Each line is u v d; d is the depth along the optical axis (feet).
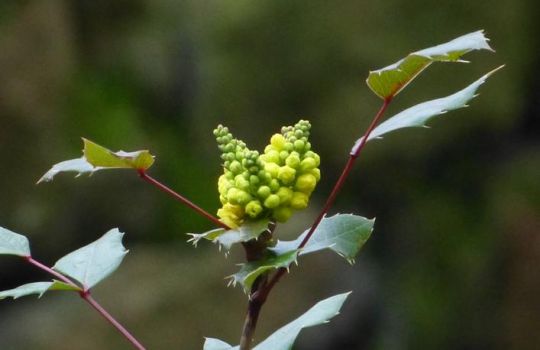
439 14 11.18
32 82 10.88
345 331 11.08
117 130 11.54
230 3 11.69
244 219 3.51
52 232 10.70
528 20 11.43
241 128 11.68
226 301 10.61
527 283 11.82
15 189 10.57
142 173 3.54
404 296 11.78
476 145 11.87
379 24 11.19
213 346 3.75
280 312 10.61
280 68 11.44
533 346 11.71
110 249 3.71
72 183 10.80
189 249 11.24
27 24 10.96
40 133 10.82
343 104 11.30
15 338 10.05
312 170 3.51
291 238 10.64
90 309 10.32
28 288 3.61
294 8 11.34
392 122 3.58
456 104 3.56
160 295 10.50
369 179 11.74
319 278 10.94
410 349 11.49
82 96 11.50
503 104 11.50
